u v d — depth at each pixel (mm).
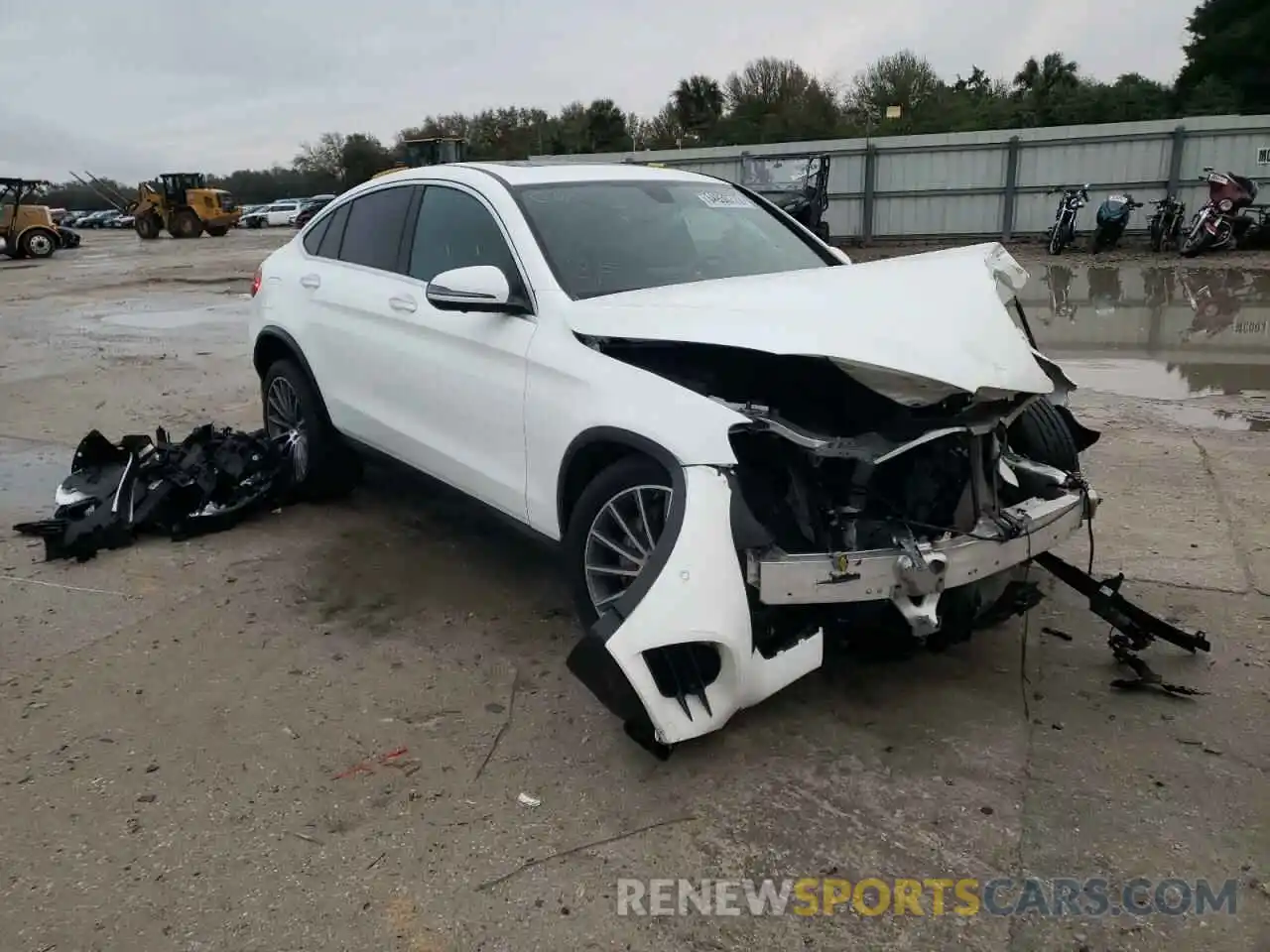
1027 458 3742
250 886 2566
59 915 2475
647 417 3068
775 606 2967
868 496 3051
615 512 3252
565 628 3951
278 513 5324
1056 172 21062
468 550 4758
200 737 3232
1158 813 2754
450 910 2473
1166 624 3436
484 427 3873
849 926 2400
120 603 4234
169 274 20922
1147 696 3338
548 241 3820
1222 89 42844
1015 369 2979
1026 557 3135
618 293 3654
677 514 2871
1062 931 2363
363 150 72625
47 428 7180
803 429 2943
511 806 2861
